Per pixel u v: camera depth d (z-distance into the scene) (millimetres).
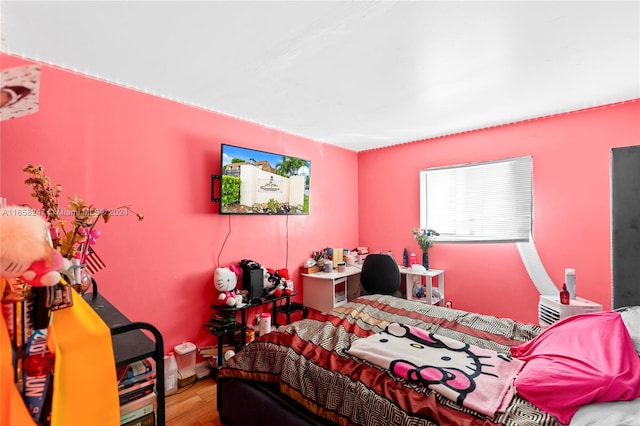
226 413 1751
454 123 2996
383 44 1632
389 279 3055
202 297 2510
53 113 1807
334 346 1636
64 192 1834
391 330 1776
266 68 1890
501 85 2148
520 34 1542
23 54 1710
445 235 3398
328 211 3768
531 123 2852
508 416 1042
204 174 2531
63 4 1298
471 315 2105
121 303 2062
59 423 743
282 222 3205
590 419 940
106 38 1565
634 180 1691
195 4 1308
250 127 2891
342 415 1243
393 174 3854
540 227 2801
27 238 689
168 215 2305
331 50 1692
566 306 2199
